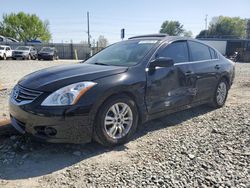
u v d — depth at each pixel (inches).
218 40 1753.2
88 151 149.3
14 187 115.0
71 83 141.5
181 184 118.0
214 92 230.8
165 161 138.3
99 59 191.8
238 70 679.7
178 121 203.0
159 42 185.9
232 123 196.4
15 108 146.0
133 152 149.0
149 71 169.2
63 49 1833.2
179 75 188.4
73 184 117.5
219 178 122.5
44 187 115.3
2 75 494.0
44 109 134.6
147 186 116.2
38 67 718.5
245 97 297.7
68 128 137.2
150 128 186.7
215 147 154.7
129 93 157.8
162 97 177.0
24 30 3100.4
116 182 119.0
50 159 139.6
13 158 139.3
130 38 214.7
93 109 141.6
